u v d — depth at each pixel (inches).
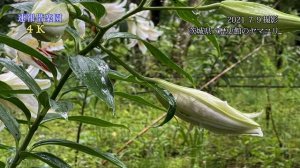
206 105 16.8
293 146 64.2
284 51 72.2
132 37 17.9
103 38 18.2
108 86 15.4
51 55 19.4
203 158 55.7
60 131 70.5
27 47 17.0
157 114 74.9
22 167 49.1
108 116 71.0
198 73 66.4
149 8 17.3
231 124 16.5
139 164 53.2
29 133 19.0
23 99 20.0
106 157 18.4
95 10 17.4
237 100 84.0
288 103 81.4
